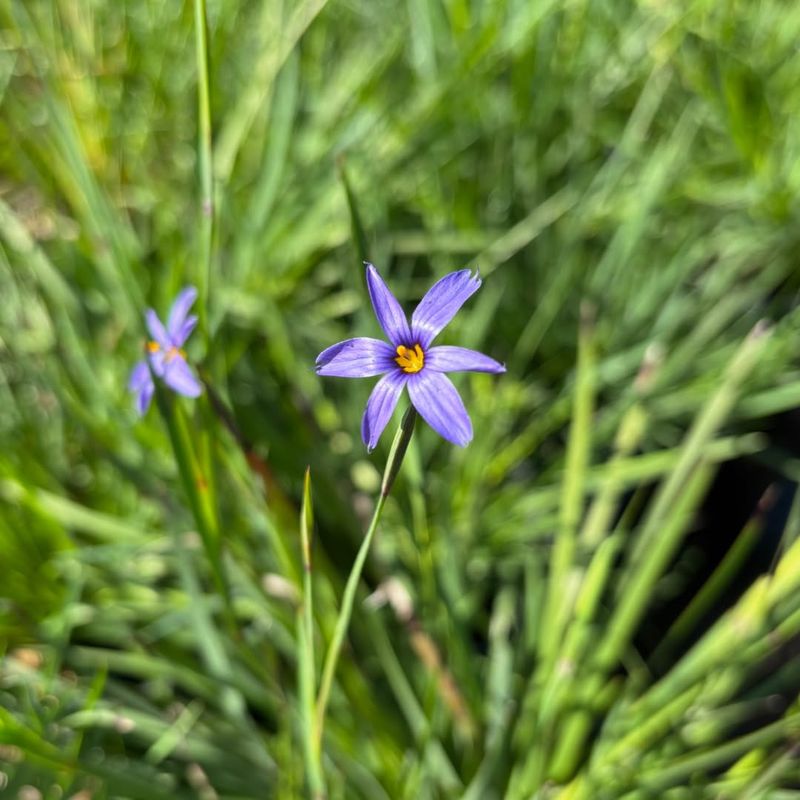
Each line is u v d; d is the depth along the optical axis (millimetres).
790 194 299
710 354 296
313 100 330
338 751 221
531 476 299
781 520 294
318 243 306
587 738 251
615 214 308
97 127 326
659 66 315
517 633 255
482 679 249
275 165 292
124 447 272
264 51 324
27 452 275
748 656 213
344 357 137
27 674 230
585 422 227
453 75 299
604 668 220
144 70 343
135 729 231
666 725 214
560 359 311
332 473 266
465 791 220
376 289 138
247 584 232
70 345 268
